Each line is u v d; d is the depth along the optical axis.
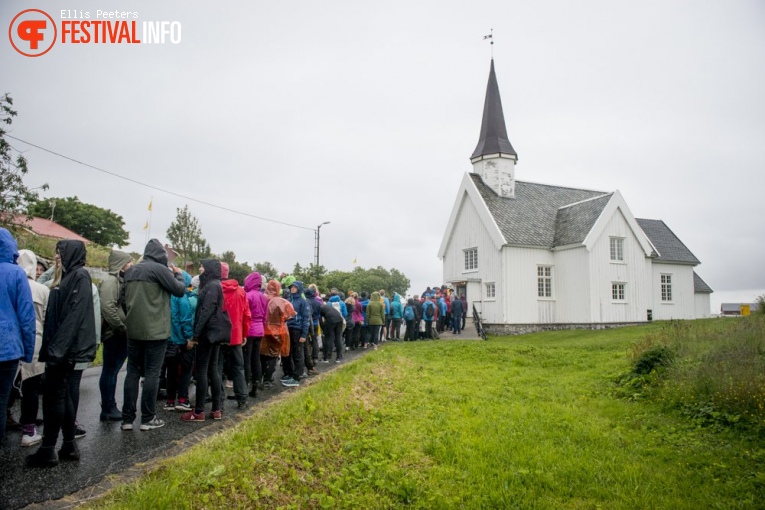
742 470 6.34
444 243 35.34
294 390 10.12
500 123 35.44
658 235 35.88
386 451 6.61
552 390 11.19
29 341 4.94
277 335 9.93
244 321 8.37
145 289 6.54
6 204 24.39
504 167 34.47
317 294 14.90
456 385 11.52
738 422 7.86
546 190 36.94
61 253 5.46
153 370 6.77
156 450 5.96
